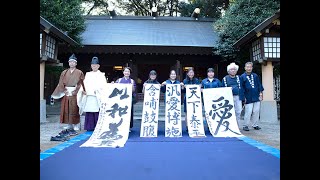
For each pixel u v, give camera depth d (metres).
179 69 12.95
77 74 5.98
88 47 12.01
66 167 3.01
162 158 3.48
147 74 18.81
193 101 6.07
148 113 5.83
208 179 2.57
